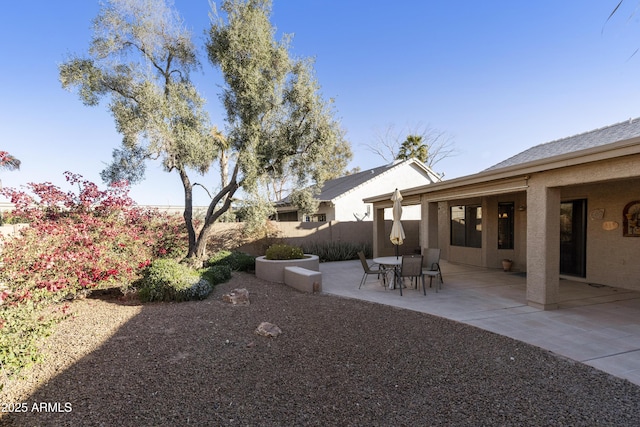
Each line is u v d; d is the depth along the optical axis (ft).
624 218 28.12
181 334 16.56
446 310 22.16
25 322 13.09
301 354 14.43
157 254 32.58
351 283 32.45
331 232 54.44
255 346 15.23
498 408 10.41
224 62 32.24
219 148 35.06
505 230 40.01
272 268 32.12
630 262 27.71
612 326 18.75
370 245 55.16
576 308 22.49
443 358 14.15
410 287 30.09
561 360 14.12
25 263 18.56
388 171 68.59
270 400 10.81
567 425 9.55
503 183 25.09
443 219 49.03
